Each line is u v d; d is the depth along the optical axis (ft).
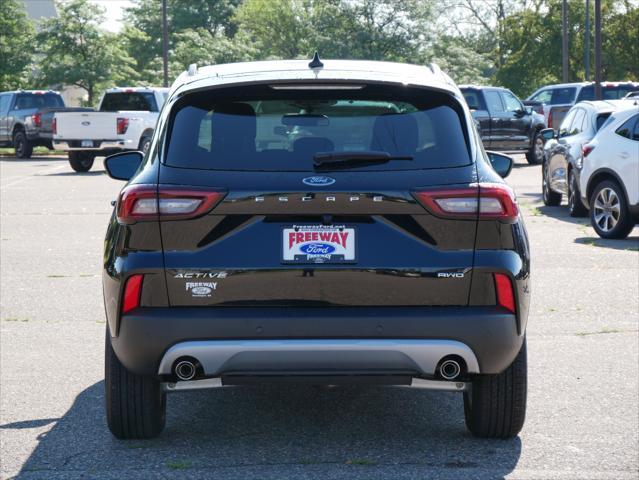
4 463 17.39
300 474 16.71
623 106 56.18
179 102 17.28
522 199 69.00
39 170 103.14
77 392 22.22
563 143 59.98
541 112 117.80
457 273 16.42
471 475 16.65
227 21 358.02
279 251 16.28
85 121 97.96
